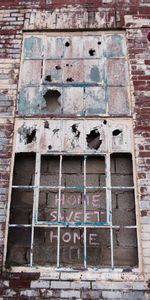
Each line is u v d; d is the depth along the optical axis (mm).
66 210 4207
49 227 4133
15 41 5059
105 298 3725
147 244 3914
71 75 4879
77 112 4621
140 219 4023
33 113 4629
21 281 3830
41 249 4039
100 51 5020
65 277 3850
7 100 4688
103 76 4852
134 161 4328
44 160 4453
